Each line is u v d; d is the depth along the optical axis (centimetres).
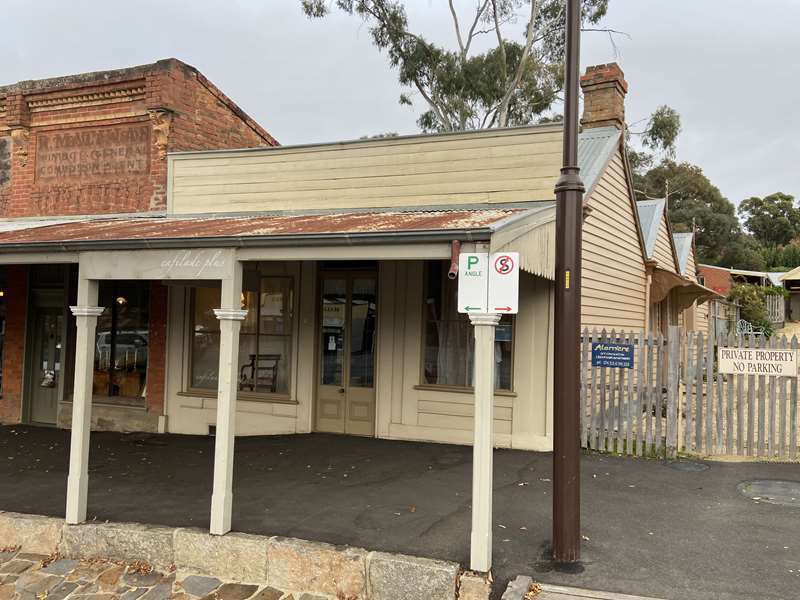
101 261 629
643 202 1747
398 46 2200
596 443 836
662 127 2153
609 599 431
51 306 1185
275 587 521
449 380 912
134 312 1119
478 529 475
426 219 667
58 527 599
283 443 912
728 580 456
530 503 630
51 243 642
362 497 658
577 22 498
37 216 1184
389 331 940
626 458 796
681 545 520
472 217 669
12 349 1198
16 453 926
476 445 483
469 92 2216
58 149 1186
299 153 998
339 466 786
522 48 2206
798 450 764
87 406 618
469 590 462
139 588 535
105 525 588
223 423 564
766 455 776
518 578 462
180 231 664
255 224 735
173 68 1101
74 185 1167
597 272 1010
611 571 473
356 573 495
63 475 796
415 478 729
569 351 490
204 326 1070
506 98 2130
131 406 1092
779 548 511
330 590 504
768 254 5478
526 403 856
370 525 572
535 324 856
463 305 495
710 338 791
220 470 557
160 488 718
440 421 905
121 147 1138
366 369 965
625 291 1203
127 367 1121
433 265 927
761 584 450
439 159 910
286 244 559
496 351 885
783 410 760
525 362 859
